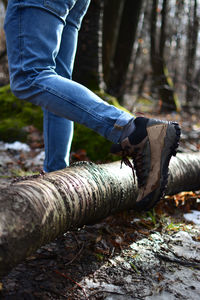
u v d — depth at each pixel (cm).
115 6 747
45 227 142
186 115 1046
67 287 154
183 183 264
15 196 136
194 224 240
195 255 191
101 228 217
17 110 493
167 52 1374
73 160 389
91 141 409
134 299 147
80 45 477
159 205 261
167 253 192
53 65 173
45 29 167
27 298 142
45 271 165
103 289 154
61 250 187
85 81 483
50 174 179
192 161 279
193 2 1248
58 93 159
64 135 212
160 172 160
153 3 1108
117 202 208
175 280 164
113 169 217
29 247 133
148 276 167
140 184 164
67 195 164
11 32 167
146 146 156
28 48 165
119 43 872
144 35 1433
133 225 229
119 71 871
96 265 175
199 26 1289
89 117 159
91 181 187
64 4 172
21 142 454
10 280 155
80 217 175
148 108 1144
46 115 210
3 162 380
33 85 163
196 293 154
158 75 1139
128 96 1169
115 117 156
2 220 123
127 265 176
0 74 1087
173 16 1338
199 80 1354
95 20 473
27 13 164
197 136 582
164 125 155
